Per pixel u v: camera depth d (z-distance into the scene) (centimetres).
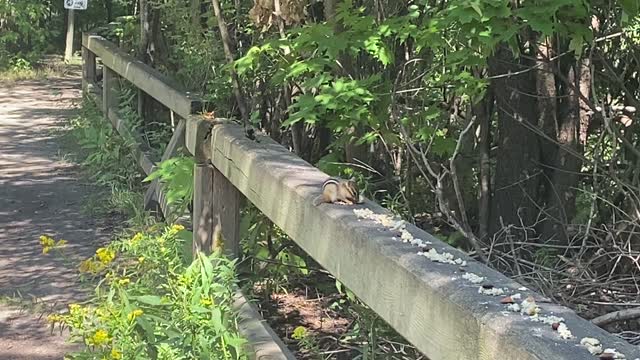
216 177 459
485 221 482
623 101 462
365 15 483
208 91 631
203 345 345
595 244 402
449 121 491
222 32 523
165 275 408
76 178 881
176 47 834
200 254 391
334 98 421
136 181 808
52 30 2273
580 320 181
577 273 371
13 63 1992
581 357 162
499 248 449
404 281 223
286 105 543
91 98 1107
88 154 948
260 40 561
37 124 1241
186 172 525
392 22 429
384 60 424
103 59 980
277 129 566
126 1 1269
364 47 425
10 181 869
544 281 354
